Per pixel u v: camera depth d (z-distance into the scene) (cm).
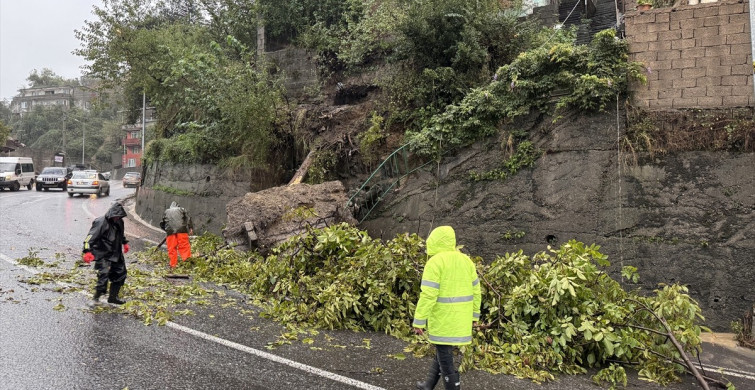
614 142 802
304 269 695
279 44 1645
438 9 1041
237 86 1230
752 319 655
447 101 1048
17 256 939
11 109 8606
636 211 778
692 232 742
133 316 601
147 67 1770
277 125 1290
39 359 453
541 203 852
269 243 859
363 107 1204
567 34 1236
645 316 555
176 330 557
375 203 1032
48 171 3169
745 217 714
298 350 516
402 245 634
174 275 837
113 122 7469
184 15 2320
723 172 732
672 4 948
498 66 1092
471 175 921
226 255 919
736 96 743
